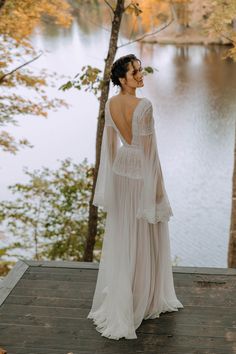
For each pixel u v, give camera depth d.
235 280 4.31
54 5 8.59
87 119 24.20
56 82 26.42
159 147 20.23
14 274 4.39
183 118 22.92
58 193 9.20
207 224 14.36
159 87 27.38
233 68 30.38
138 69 3.41
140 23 20.69
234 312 3.82
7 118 9.27
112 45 6.57
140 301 3.68
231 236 7.29
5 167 17.77
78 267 4.52
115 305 3.64
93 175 7.41
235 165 7.16
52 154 19.45
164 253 3.76
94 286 4.21
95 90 6.42
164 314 3.81
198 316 3.78
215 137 20.97
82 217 8.86
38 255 9.02
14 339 3.52
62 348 3.43
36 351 3.39
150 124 3.44
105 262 3.78
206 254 12.64
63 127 23.08
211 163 18.62
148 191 3.50
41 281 4.29
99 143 6.77
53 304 3.95
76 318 3.77
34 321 3.73
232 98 25.12
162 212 3.59
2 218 9.25
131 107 3.45
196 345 3.45
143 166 3.49
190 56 33.19
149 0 7.80
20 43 9.05
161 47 34.69
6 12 8.31
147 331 3.61
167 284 3.85
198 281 4.29
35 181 9.10
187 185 17.00
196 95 25.81
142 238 3.63
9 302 3.97
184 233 13.80
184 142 20.58
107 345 3.46
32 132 22.22
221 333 3.57
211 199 15.90
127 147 3.59
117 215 3.69
